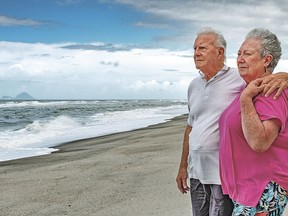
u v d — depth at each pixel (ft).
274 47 8.00
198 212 11.16
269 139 7.17
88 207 18.92
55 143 47.26
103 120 88.84
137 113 125.90
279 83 7.38
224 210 10.27
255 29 8.24
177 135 47.16
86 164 30.53
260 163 7.62
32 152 39.99
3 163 33.30
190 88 11.39
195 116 11.14
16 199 21.06
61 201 20.25
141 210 17.71
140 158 31.40
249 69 8.10
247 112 7.27
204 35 10.75
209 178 10.50
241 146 7.86
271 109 7.23
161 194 19.95
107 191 21.52
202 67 10.71
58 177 26.11
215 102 10.60
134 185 22.36
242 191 7.86
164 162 28.73
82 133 58.75
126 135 52.90
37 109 166.81
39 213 18.49
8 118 102.37
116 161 30.96
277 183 7.52
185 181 12.25
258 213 7.65
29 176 26.94
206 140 10.57
